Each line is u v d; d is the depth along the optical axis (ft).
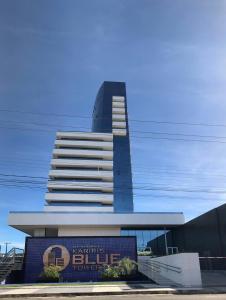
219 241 108.06
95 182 317.01
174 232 174.70
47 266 107.24
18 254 120.78
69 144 338.75
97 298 54.08
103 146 343.67
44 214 179.32
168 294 58.90
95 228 184.14
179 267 79.61
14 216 178.09
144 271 110.01
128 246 111.86
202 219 126.21
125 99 448.24
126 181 383.45
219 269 106.63
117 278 96.84
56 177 319.47
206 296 53.98
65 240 111.45
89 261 109.40
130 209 367.86
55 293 61.11
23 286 80.12
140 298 52.49
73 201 302.86
